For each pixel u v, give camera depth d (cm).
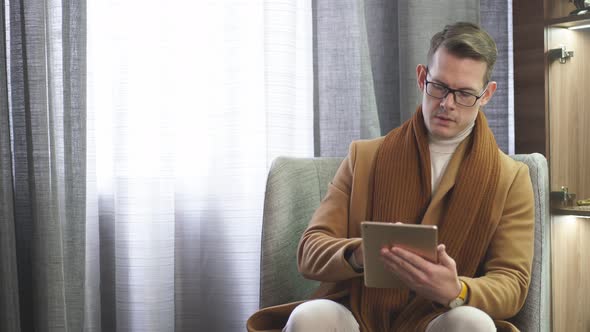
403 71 220
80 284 187
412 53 219
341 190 154
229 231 209
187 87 212
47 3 183
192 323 216
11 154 178
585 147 188
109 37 204
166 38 199
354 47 215
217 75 210
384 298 138
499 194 143
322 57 215
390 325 139
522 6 185
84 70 186
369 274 124
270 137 204
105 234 208
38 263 179
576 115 187
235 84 207
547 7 180
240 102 207
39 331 180
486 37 140
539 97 181
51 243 178
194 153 214
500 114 230
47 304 178
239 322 210
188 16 212
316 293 150
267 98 204
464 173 142
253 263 210
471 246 141
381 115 228
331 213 151
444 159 146
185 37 212
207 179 212
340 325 127
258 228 211
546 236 157
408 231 116
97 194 203
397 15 227
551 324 182
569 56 184
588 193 189
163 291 197
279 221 161
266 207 162
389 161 148
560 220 183
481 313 120
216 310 211
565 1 184
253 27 211
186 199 215
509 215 143
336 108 215
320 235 145
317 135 218
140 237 195
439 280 118
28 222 184
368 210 149
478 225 141
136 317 195
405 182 146
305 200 170
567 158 185
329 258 136
